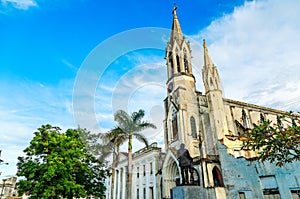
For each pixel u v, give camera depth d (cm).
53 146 1383
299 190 1127
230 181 1423
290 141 723
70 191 1301
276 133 734
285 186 1181
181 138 2119
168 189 1998
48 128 1482
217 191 1390
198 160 1673
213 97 2517
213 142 2162
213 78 2644
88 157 1556
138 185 2638
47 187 1242
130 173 1372
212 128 2309
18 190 1354
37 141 1412
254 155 1508
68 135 1507
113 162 1752
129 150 1377
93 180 1678
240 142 1579
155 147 2514
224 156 1524
